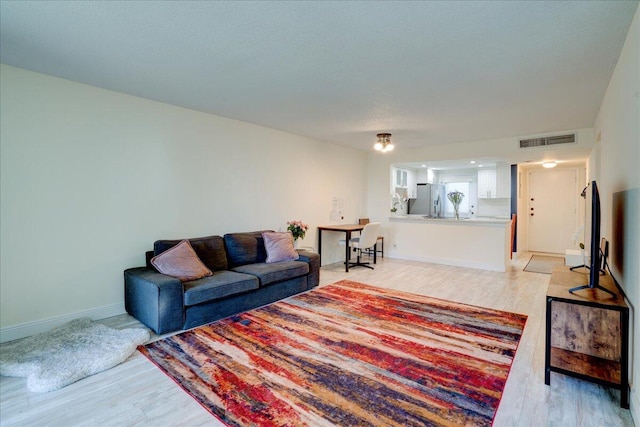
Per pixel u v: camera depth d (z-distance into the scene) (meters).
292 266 4.11
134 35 2.23
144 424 1.79
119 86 3.24
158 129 3.73
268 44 2.34
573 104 3.67
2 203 2.76
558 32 2.15
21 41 2.32
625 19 1.99
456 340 2.85
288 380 2.21
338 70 2.79
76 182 3.16
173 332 2.99
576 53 2.45
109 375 2.28
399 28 2.11
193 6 1.88
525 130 4.96
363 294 4.23
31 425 1.79
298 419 1.82
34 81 2.89
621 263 2.39
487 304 3.84
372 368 2.38
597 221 2.29
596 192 2.28
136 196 3.58
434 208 8.34
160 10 1.92
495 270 5.68
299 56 2.53
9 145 2.78
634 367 1.94
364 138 5.73
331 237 6.32
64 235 3.10
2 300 2.78
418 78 2.95
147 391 2.10
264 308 3.68
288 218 5.37
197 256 3.66
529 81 3.01
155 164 3.72
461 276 5.24
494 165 7.39
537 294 4.25
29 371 2.24
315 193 5.90
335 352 2.62
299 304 3.82
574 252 4.62
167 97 3.56
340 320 3.31
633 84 2.01
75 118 3.14
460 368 2.38
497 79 2.96
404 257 6.79
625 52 2.26
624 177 2.32
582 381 2.21
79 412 1.89
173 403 1.97
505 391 2.10
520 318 3.38
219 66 2.73
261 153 4.88
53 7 1.90
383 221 7.11
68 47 2.41
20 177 2.85
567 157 5.71
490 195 7.51
